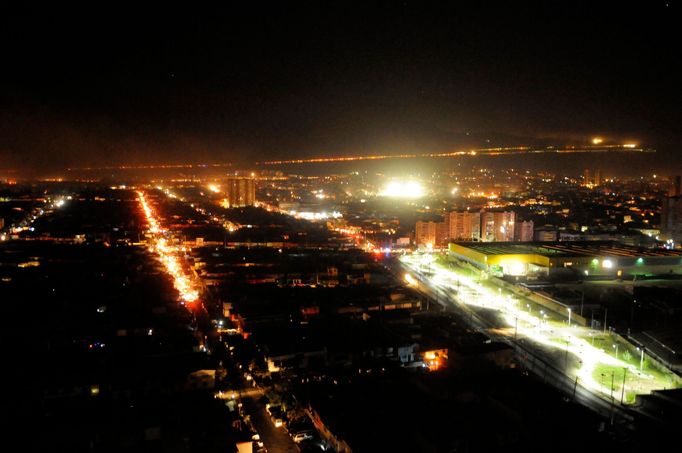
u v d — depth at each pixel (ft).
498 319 401.49
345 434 222.89
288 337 343.67
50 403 257.14
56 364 297.94
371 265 599.98
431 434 215.31
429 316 403.95
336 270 552.00
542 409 236.02
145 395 271.08
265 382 294.05
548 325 383.65
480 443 211.61
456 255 650.02
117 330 360.89
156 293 465.47
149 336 353.72
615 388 281.33
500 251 591.78
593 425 225.56
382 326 370.94
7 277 529.45
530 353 330.54
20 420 235.81
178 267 601.21
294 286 504.02
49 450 211.20
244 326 378.94
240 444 218.38
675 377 294.05
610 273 530.27
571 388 281.13
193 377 281.74
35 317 390.63
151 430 224.53
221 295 458.09
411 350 325.83
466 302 451.94
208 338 369.30
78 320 383.65
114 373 284.00
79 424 231.91
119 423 231.91
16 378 277.44
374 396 261.44
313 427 247.09
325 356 317.22
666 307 407.03
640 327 370.32
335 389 272.51
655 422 232.73
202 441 219.82
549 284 490.49
